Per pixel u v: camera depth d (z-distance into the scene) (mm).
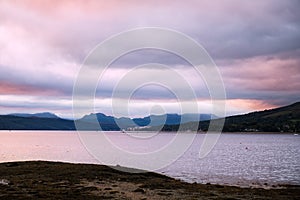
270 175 62906
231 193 37844
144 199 32250
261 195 36781
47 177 49062
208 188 41594
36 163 68125
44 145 168125
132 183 44625
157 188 40500
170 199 32750
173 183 45594
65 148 147250
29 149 142625
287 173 66188
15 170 56812
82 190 37344
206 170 71500
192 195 35656
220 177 59781
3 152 125562
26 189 37500
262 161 93438
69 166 62969
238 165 82312
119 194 35125
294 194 37719
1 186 39688
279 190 41312
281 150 141875
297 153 124625
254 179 56938
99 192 36188
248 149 149250
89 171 55969
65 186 40500
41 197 32219
